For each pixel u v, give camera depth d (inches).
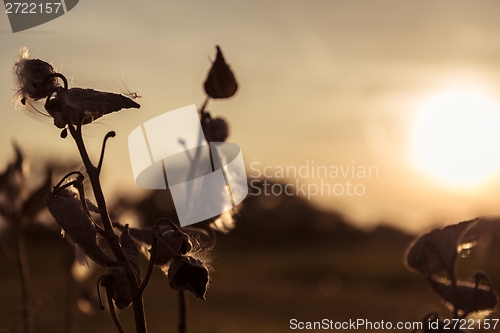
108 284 67.2
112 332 262.1
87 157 69.1
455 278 102.7
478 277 103.2
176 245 71.1
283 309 429.7
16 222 149.7
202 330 317.1
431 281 105.7
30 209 148.3
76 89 70.2
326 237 1163.3
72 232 68.4
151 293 442.6
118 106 70.5
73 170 77.4
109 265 68.7
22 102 71.1
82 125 71.8
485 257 115.5
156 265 72.8
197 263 68.4
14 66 72.0
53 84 71.8
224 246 976.3
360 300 491.2
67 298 187.2
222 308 404.8
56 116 68.6
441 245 103.7
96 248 68.7
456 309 102.0
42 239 437.1
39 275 374.9
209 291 532.1
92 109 69.0
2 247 147.5
